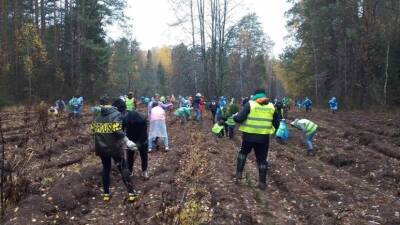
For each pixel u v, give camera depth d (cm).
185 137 1772
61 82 4272
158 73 10275
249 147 953
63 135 1708
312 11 4606
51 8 4631
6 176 823
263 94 943
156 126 1402
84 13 4584
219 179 1010
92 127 848
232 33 3541
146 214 765
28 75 3900
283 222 738
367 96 4172
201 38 3478
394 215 766
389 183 1027
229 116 1819
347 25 4281
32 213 750
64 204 813
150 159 1284
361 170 1173
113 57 6047
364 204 841
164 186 930
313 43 4841
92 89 4894
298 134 2044
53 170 1088
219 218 735
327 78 4984
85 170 1052
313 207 809
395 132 1908
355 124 2422
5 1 3959
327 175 1086
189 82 6062
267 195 908
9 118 2483
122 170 851
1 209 755
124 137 841
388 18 4141
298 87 5509
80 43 4456
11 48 4025
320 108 4750
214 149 1470
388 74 3966
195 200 834
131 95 1588
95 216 793
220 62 3478
